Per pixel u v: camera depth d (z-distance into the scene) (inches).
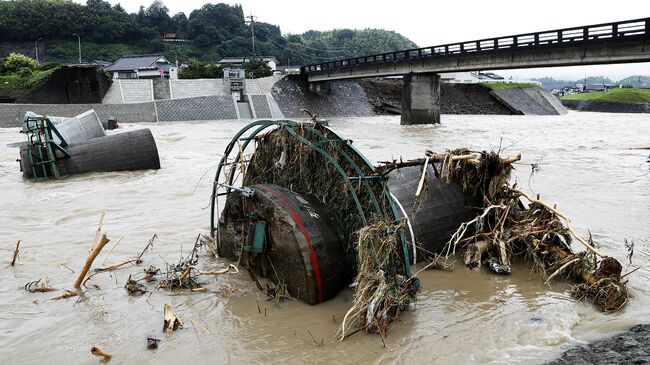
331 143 326.3
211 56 5083.7
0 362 247.0
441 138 1462.8
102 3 5521.7
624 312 295.1
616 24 1369.3
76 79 2224.4
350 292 324.2
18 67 2455.7
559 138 1475.1
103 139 808.9
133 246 432.8
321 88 2787.9
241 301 313.6
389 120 2480.3
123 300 318.3
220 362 245.1
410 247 372.2
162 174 794.2
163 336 271.0
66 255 409.1
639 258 391.5
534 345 259.1
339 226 327.9
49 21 4628.4
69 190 672.4
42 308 307.0
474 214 419.2
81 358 249.3
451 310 304.7
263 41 5925.2
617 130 1775.3
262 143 388.8
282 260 316.8
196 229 483.8
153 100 2345.0
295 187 360.8
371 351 255.4
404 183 398.9
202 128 1793.8
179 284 335.3
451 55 1925.4
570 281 349.4
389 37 7677.2
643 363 221.1
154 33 5221.5
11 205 585.0
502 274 363.6
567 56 1512.1
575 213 533.6
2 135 1480.1
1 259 398.0
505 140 1409.9
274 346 260.1
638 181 724.7
